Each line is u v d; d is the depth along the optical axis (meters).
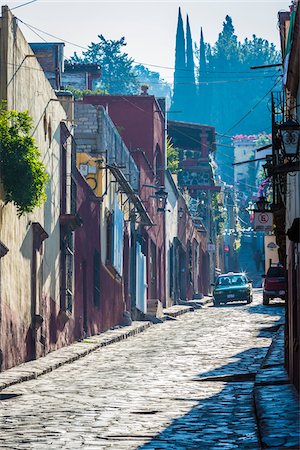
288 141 19.03
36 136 33.09
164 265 69.25
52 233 36.12
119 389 23.94
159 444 15.39
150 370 28.75
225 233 126.56
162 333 45.84
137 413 19.34
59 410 20.00
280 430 15.34
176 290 75.50
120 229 50.81
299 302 19.80
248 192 190.12
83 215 42.50
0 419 18.80
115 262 48.75
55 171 36.75
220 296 70.31
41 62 66.44
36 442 15.75
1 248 27.19
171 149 85.69
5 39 28.84
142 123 64.88
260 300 74.62
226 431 16.67
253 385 23.88
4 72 28.77
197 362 30.59
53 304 35.97
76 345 38.19
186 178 95.75
